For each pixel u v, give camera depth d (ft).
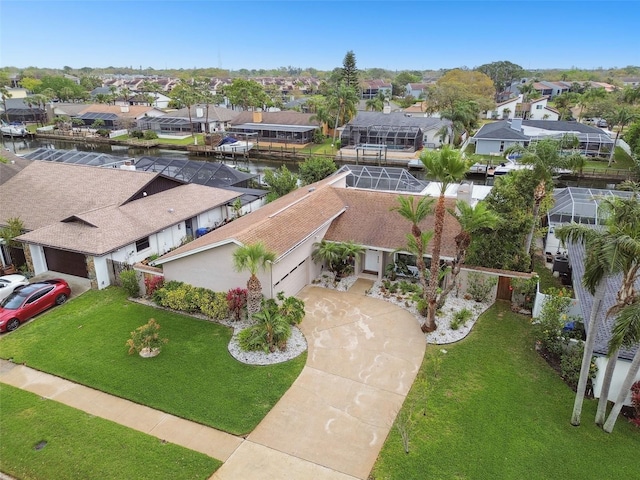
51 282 76.95
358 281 83.76
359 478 42.52
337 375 57.41
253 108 368.27
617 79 596.29
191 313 72.74
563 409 51.60
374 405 52.24
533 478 42.57
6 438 46.78
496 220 66.28
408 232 83.46
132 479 41.91
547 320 61.87
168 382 55.77
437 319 70.64
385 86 506.48
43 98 335.06
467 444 46.47
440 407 51.88
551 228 97.04
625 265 43.68
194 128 302.86
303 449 45.91
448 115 244.22
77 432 47.65
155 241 94.79
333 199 94.48
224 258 71.51
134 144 269.23
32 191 107.14
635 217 43.01
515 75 539.29
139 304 75.72
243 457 44.86
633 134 205.46
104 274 81.97
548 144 82.89
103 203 97.86
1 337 65.98
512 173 88.99
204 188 117.91
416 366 59.41
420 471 43.24
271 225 76.95
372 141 244.63
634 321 39.65
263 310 64.59
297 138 265.13
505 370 58.59
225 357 60.90
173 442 46.57
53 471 42.83
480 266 77.41
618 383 51.49
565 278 84.02
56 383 55.83
